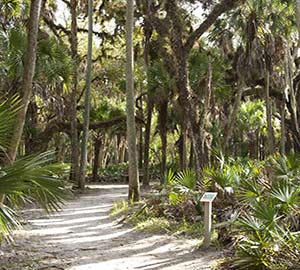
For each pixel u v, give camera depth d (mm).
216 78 17484
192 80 16828
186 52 13234
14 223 4543
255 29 17953
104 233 9086
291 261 5184
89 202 15180
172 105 20141
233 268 5613
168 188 11961
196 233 8359
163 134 22406
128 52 13008
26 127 19062
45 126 22047
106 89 25984
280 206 6527
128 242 8078
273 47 18266
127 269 6141
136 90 23953
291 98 21375
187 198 10242
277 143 29172
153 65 19000
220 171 10125
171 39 13195
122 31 21578
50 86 15430
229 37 18828
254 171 10172
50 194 4746
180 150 22906
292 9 18500
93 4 21031
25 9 12023
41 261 6609
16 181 4410
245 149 30219
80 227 9859
